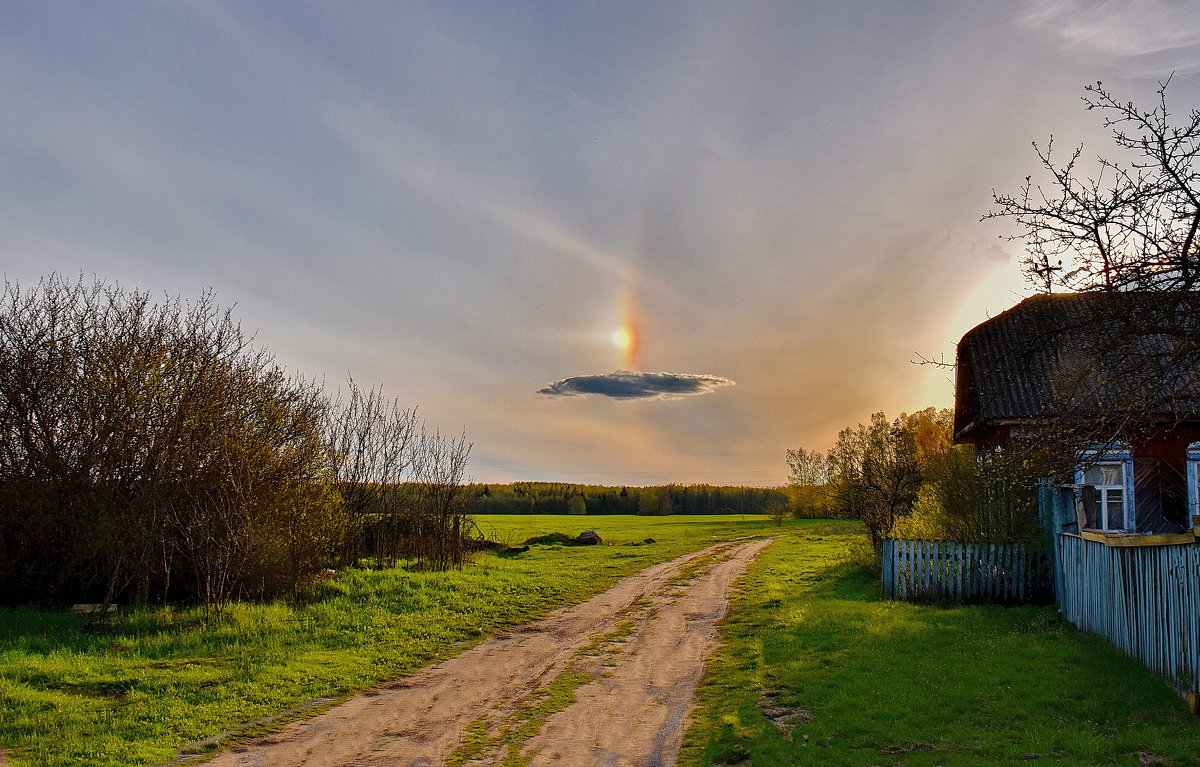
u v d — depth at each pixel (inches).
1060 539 567.2
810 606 656.4
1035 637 481.7
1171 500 684.7
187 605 661.3
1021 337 754.2
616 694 427.8
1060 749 290.4
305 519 738.8
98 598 666.8
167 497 663.8
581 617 691.4
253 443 725.9
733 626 612.7
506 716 392.2
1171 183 304.8
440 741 352.5
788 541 1568.7
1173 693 337.1
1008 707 344.2
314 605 673.0
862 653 461.7
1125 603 414.0
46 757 315.0
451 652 550.9
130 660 476.1
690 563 1142.3
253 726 371.6
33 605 631.8
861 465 974.4
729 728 343.6
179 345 741.3
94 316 727.1
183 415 697.6
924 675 402.6
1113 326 327.0
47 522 639.1
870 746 308.0
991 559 658.2
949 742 307.3
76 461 663.8
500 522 2716.5
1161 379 304.3
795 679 416.8
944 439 1574.8
